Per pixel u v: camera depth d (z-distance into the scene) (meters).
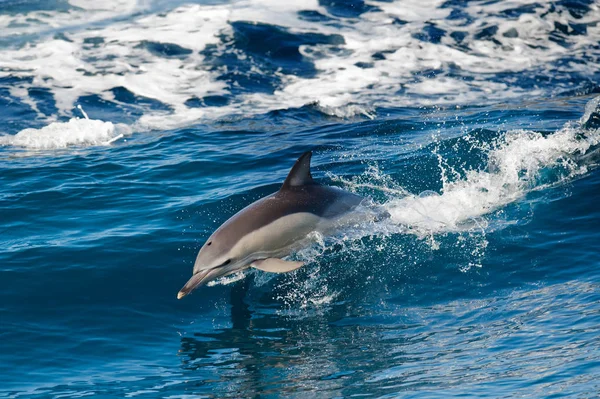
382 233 20.33
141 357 15.66
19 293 18.11
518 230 20.19
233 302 18.09
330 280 18.72
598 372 12.59
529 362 13.59
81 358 15.59
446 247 19.67
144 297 18.23
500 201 21.81
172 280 19.00
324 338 16.12
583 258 18.52
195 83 38.75
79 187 24.89
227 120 33.47
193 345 16.19
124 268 19.39
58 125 32.66
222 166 26.59
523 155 24.39
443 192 22.80
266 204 19.03
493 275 18.31
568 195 21.77
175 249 20.33
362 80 38.72
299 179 19.81
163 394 13.89
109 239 20.77
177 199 23.62
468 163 24.64
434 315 16.80
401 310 17.25
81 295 18.19
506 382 12.81
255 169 26.14
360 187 23.39
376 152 26.80
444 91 36.88
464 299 17.44
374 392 13.23
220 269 18.00
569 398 11.70
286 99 36.41
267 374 14.59
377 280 18.56
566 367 13.05
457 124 30.12
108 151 29.41
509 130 27.64
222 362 15.30
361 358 14.98
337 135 29.88
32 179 25.81
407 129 29.97
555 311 15.94
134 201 23.58
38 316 17.22
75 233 21.30
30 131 32.19
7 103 35.88
